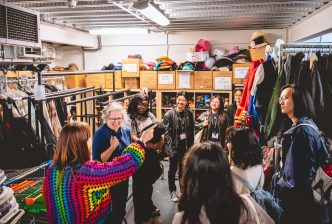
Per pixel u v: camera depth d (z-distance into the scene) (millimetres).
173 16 5516
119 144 2861
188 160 1310
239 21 6203
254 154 1818
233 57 6719
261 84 2934
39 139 2947
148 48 7941
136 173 3377
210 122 4223
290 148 2098
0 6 2447
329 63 2654
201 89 6547
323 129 2537
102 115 3062
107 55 8188
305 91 2305
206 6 4656
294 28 6574
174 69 6770
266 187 2744
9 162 2768
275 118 2660
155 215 3812
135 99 3795
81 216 1680
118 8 5078
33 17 2895
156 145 3402
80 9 5160
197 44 6973
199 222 1228
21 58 2760
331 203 2504
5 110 2783
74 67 7473
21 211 1872
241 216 1269
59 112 3541
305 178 2039
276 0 4355
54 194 1688
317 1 4305
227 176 1262
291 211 2152
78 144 1695
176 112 4258
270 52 3613
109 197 1905
